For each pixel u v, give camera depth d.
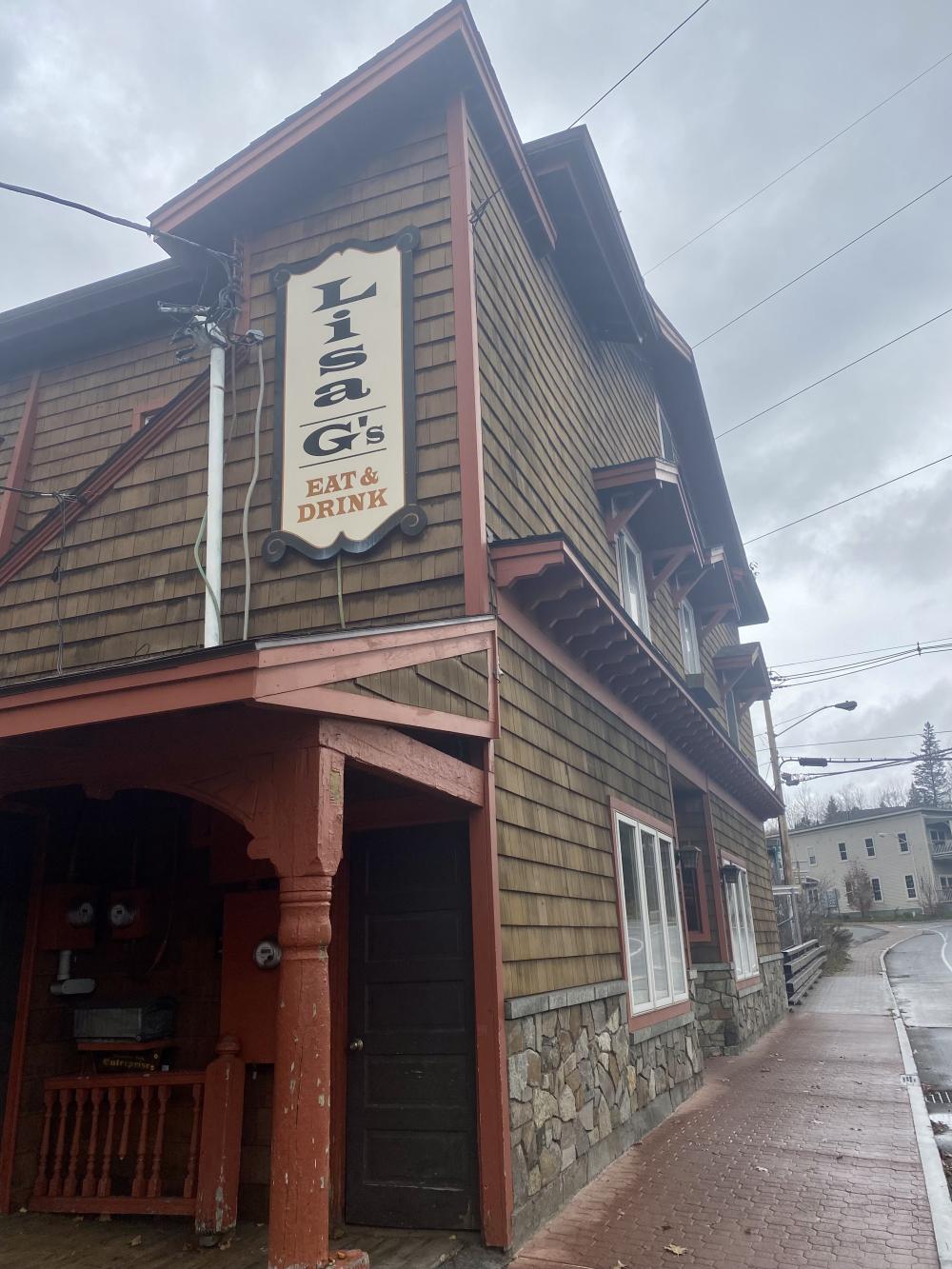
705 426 13.38
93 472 6.48
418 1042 4.61
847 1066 9.69
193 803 5.49
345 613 5.39
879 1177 5.52
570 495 7.58
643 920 7.75
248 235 6.55
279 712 3.34
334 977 4.79
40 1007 5.17
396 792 4.93
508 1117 4.44
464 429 5.43
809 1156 6.04
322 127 6.21
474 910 4.64
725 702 15.67
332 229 6.24
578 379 8.38
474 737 4.71
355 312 5.95
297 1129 3.07
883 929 41.56
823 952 26.25
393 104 6.23
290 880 3.30
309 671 3.25
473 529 5.23
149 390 8.13
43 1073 5.11
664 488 8.85
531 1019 4.98
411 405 5.61
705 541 14.97
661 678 8.13
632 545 9.76
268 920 4.88
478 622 4.79
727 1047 11.03
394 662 3.85
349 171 6.35
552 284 7.91
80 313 8.24
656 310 11.05
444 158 6.04
